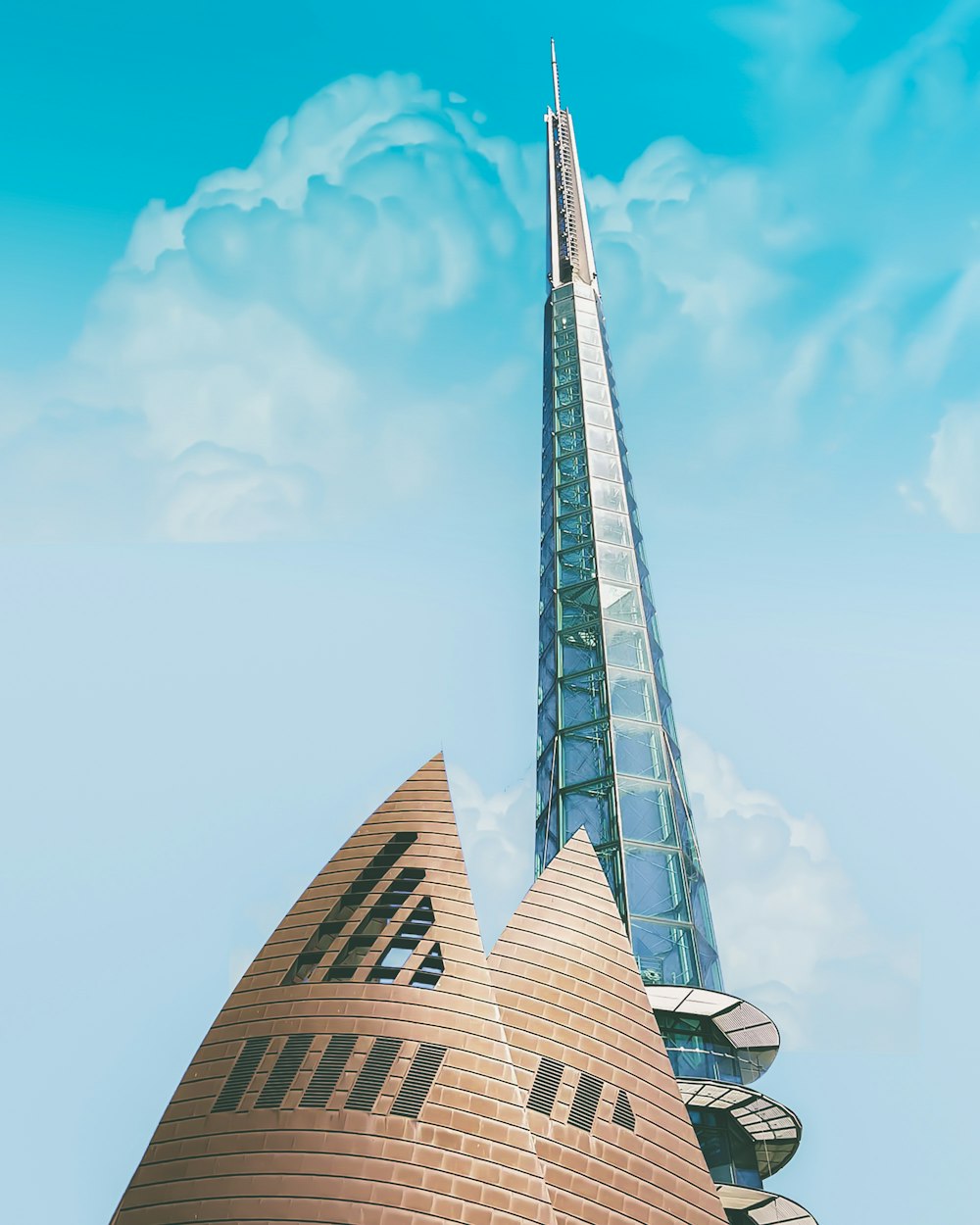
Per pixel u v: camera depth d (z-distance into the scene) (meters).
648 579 124.00
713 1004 77.50
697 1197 58.56
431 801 72.12
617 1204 56.28
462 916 65.12
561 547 124.25
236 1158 56.50
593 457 133.88
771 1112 73.38
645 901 88.25
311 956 65.69
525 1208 54.47
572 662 110.81
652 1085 61.31
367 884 68.25
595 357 152.00
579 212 177.12
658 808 95.94
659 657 113.75
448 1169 55.03
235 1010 63.25
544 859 97.88
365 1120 56.56
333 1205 54.03
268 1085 58.97
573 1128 57.88
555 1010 61.97
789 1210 70.50
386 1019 60.38
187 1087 60.41
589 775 99.38
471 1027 60.03
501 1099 57.53
